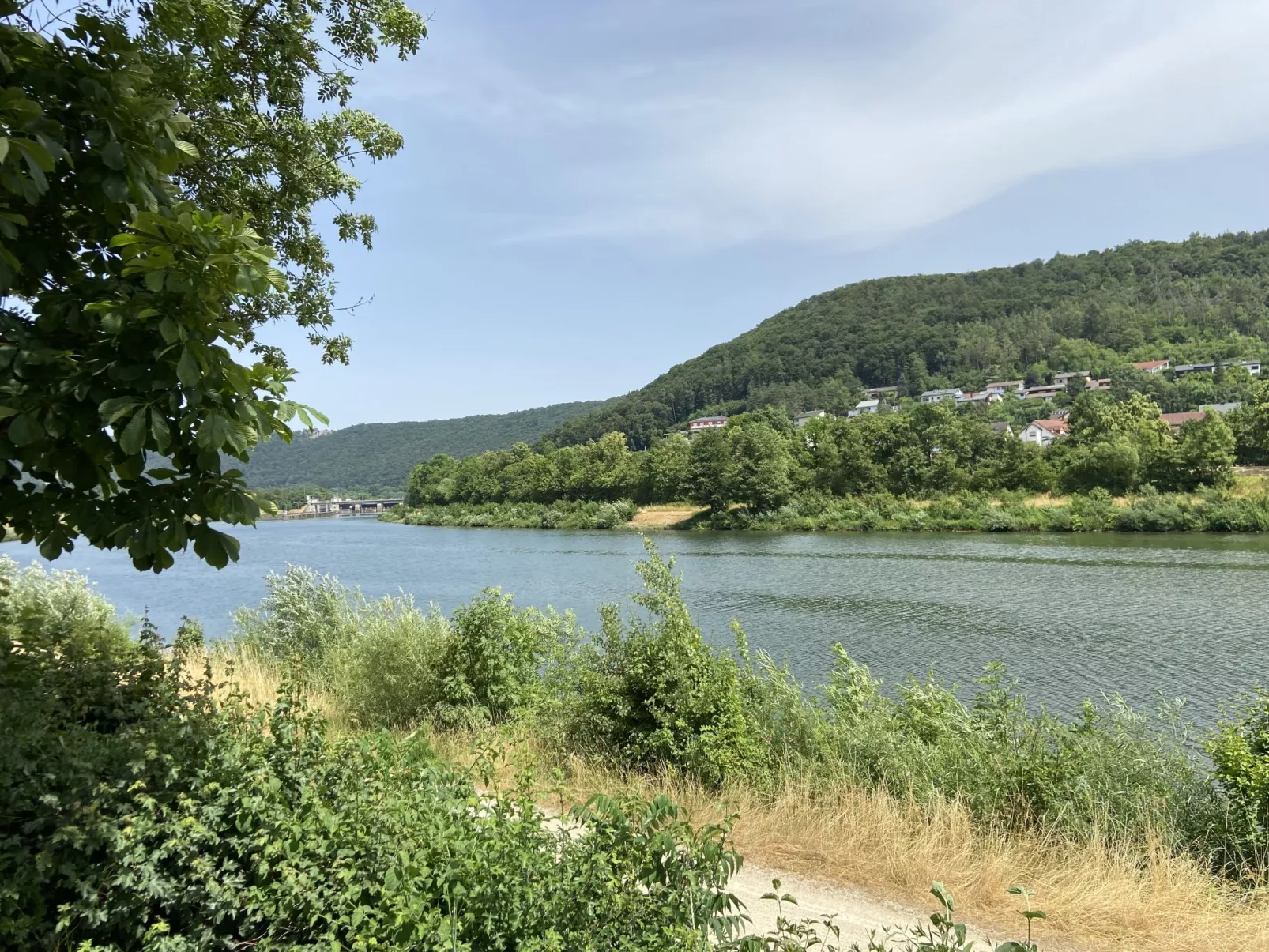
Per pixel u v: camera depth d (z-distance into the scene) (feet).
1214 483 203.10
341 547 225.35
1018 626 76.95
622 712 23.08
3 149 8.57
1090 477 217.97
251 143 25.84
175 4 16.37
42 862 8.59
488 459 403.75
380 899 8.97
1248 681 54.54
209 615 86.17
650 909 9.20
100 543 10.93
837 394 607.78
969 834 18.02
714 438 255.29
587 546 204.44
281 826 9.48
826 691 28.89
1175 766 21.47
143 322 9.89
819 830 18.43
